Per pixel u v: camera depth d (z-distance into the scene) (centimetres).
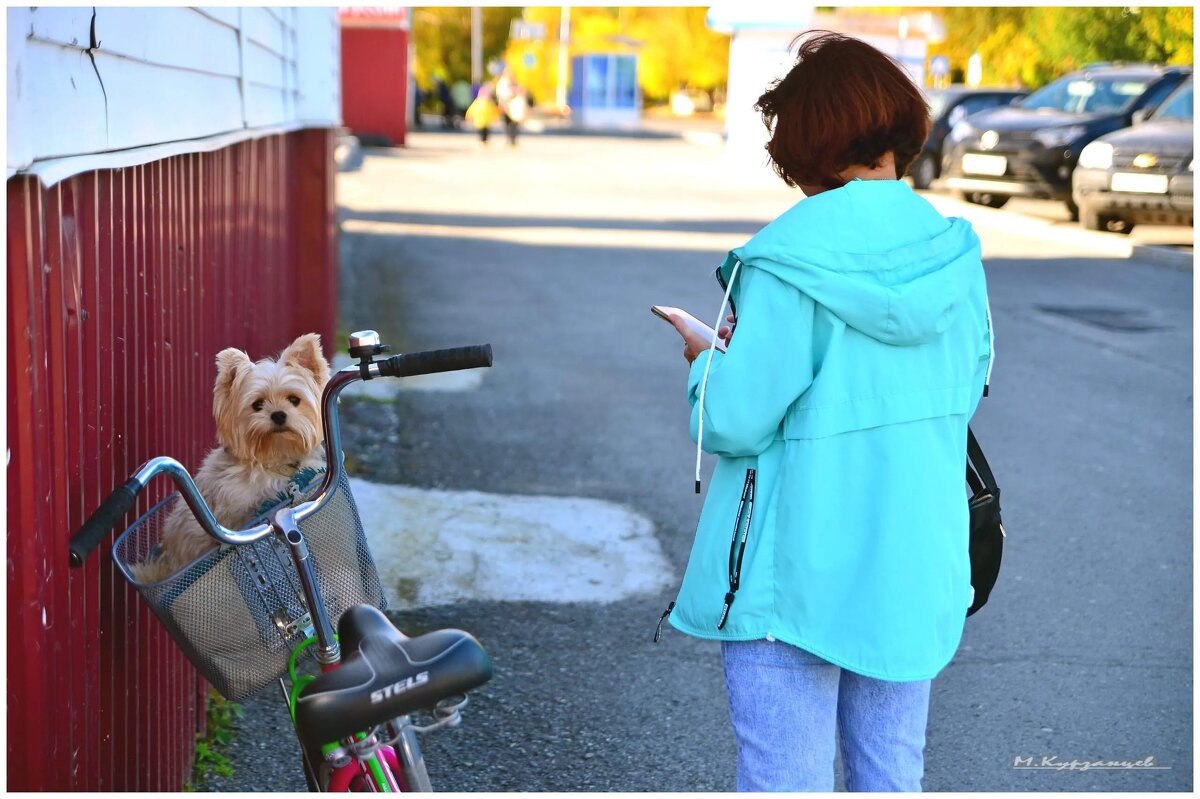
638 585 526
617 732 405
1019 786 375
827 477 232
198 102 438
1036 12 2712
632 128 5062
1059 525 603
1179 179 1516
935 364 237
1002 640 475
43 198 216
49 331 222
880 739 245
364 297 1212
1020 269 1429
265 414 292
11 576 201
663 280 1361
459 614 491
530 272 1394
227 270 514
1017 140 1831
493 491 644
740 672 239
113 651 279
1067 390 878
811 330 231
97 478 264
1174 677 447
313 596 235
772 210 2097
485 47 6288
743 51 2830
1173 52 2292
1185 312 1183
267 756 388
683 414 812
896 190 236
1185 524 608
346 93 3547
